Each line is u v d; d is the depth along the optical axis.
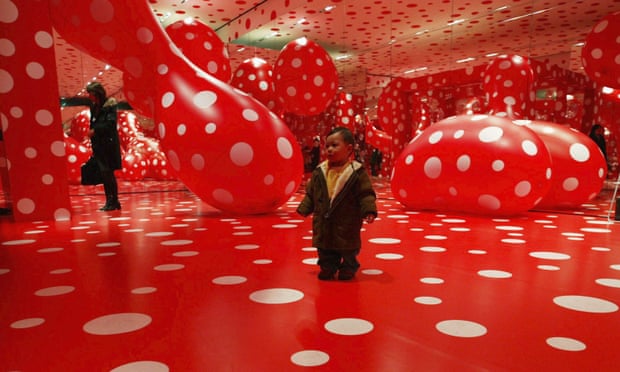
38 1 4.30
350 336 1.49
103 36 4.56
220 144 4.37
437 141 5.00
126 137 14.20
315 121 9.19
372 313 1.72
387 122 8.01
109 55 4.74
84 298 1.92
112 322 1.63
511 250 2.97
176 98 4.58
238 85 8.25
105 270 2.42
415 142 5.34
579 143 5.20
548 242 3.25
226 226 4.03
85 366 1.27
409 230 3.79
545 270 2.43
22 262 2.62
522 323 1.62
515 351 1.37
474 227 3.96
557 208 5.45
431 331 1.53
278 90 7.06
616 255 2.82
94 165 5.40
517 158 4.44
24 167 4.36
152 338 1.47
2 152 5.09
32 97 4.34
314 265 2.54
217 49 7.06
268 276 2.29
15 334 1.51
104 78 11.51
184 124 4.45
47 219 4.48
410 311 1.75
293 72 6.77
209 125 4.39
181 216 4.78
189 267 2.49
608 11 5.19
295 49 6.73
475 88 7.09
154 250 2.97
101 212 5.21
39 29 4.32
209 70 6.98
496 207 4.59
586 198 5.25
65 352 1.36
